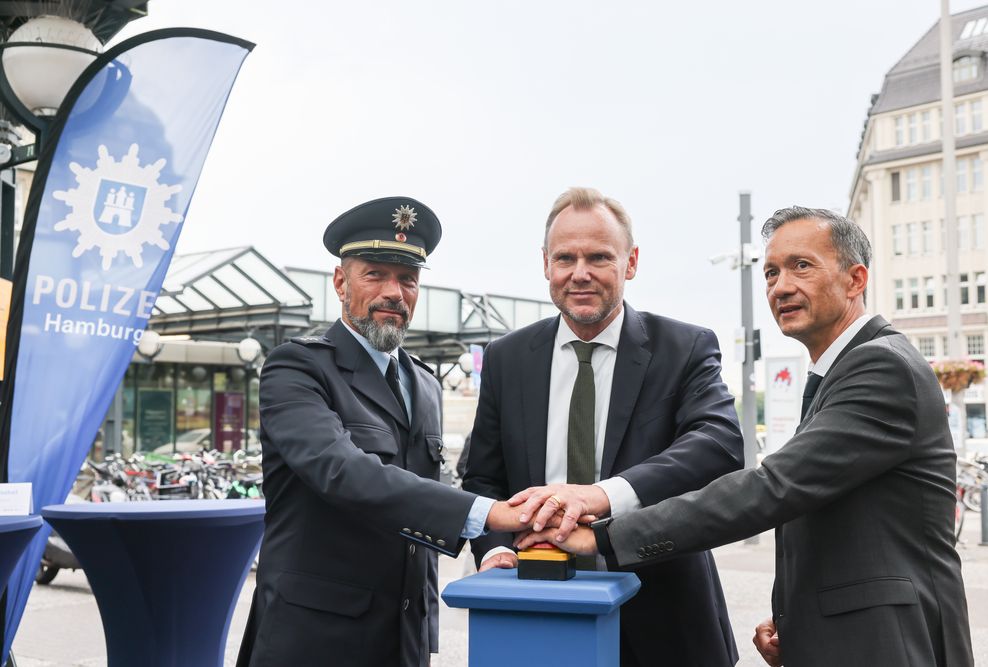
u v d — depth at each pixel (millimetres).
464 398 25328
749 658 6156
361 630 2525
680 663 2549
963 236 59750
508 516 2180
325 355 2701
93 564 3133
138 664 3195
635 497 2281
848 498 2127
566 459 2637
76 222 4043
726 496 2109
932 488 2105
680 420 2594
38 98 4363
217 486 12078
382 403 2703
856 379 2121
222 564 3213
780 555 2318
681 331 2711
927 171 61344
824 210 2367
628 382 2619
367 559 2561
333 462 2369
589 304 2549
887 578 2051
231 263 15578
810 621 2133
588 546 2129
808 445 2104
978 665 5844
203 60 4375
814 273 2311
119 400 18328
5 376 3885
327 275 18141
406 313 2795
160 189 4270
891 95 63625
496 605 1903
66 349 3998
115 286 4141
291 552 2568
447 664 6141
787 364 13641
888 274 62531
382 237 2740
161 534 3047
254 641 2627
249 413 21156
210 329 17625
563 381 2701
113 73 4148
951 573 2104
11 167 4480
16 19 4816
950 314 18297
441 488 2283
